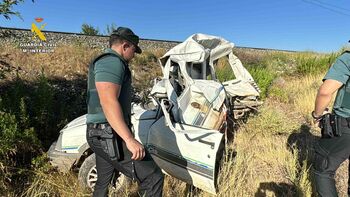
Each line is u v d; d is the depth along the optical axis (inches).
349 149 118.7
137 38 105.3
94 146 103.3
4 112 162.1
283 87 390.3
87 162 147.3
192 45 216.4
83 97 273.3
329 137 121.1
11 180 147.2
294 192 152.3
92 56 446.0
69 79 340.5
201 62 211.5
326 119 120.7
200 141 131.7
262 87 336.2
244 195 143.7
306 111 296.5
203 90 178.7
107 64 94.7
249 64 554.3
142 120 162.6
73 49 451.2
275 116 246.5
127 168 102.7
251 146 204.5
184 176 140.1
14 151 151.8
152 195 103.8
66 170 155.2
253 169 171.6
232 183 141.3
